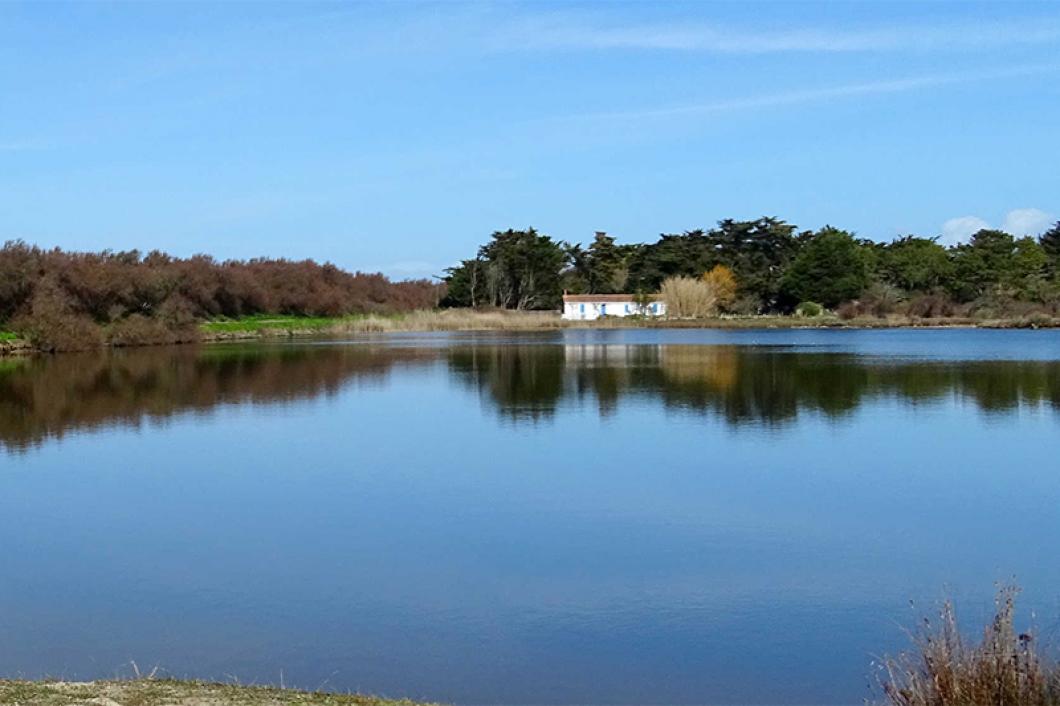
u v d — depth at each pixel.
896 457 27.52
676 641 14.05
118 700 9.81
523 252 145.88
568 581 16.73
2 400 43.28
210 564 17.89
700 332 103.69
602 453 28.56
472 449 29.59
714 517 20.95
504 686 12.59
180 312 92.44
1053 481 24.27
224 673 12.92
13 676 12.70
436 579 16.89
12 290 79.56
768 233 145.50
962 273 128.00
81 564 17.97
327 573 17.30
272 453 29.45
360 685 12.59
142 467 27.41
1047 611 14.80
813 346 75.75
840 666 13.06
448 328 118.56
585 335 98.44
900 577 16.83
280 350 77.56
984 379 47.53
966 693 9.20
